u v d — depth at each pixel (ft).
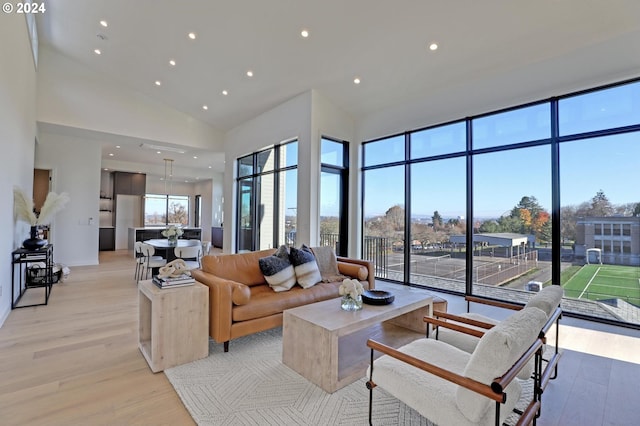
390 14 11.80
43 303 13.51
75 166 21.91
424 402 5.06
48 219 14.88
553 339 10.15
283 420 6.07
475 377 4.43
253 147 22.39
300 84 17.25
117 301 13.92
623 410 6.51
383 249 19.12
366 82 16.37
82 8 13.97
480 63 13.62
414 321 10.46
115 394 6.86
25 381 7.34
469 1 10.69
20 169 13.66
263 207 22.15
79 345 9.34
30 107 15.56
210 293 9.04
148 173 33.78
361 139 19.85
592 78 11.67
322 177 18.89
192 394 6.87
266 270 10.94
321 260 13.56
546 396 7.02
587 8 10.27
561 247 12.71
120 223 33.65
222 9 12.80
